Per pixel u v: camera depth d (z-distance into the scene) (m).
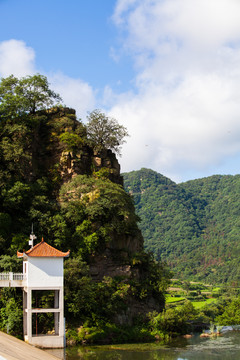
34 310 58.88
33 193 87.62
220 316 125.00
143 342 74.75
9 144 88.12
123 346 69.06
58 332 63.16
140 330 77.44
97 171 97.25
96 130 100.75
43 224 82.12
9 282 60.66
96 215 85.44
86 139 98.88
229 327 113.06
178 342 77.19
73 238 83.69
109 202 86.62
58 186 93.62
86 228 84.44
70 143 96.06
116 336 73.06
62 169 94.56
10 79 98.00
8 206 83.00
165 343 75.12
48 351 58.09
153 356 62.09
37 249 60.16
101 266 83.81
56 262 60.22
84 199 87.56
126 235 90.12
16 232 80.88
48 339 59.00
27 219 82.94
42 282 59.38
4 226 79.56
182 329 87.00
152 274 89.31
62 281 59.91
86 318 72.12
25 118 95.12
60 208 87.44
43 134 99.38
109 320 74.38
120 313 77.00
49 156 97.25
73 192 89.62
